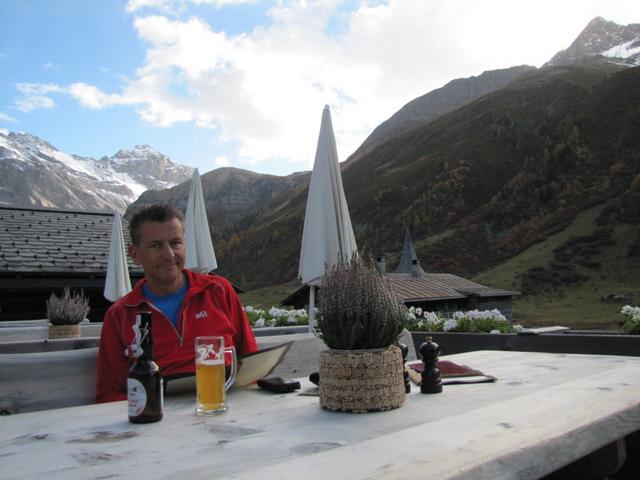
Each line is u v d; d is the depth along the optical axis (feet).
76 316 22.68
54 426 5.36
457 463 3.59
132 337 7.26
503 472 3.76
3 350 13.92
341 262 5.99
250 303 339.57
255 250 497.87
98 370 7.56
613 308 183.62
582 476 7.03
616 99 365.40
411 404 5.82
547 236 271.28
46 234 50.42
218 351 5.70
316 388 7.13
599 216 263.49
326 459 3.72
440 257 310.04
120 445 4.57
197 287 7.94
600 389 6.19
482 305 108.37
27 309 45.70
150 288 7.93
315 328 5.77
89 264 46.16
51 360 7.60
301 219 506.48
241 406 6.10
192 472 3.76
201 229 22.99
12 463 4.15
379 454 3.81
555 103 435.94
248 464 3.89
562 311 190.70
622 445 7.24
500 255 285.64
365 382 5.44
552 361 9.17
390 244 360.07
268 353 6.87
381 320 5.54
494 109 469.98
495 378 7.20
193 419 5.49
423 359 6.52
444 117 534.37
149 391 5.36
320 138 14.47
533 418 4.88
